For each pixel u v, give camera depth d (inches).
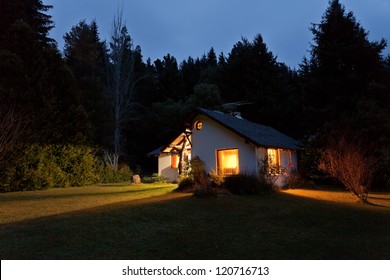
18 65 785.6
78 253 230.2
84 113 935.0
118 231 294.0
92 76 1469.0
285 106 1358.3
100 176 1044.5
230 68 1605.6
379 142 741.9
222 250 249.1
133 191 682.8
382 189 738.2
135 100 1889.8
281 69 1670.8
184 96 1914.4
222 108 1400.1
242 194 572.1
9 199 537.6
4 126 641.0
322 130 846.5
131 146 1711.4
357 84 877.8
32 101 800.3
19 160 715.4
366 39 880.3
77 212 381.4
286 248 258.2
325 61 920.3
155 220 347.9
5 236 266.4
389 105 834.2
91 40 1721.2
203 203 462.0
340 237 293.0
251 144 676.1
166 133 1574.8
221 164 738.2
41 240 257.0
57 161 847.1
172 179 1064.8
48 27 1349.7
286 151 820.6
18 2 1089.4
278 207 449.1
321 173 818.8
